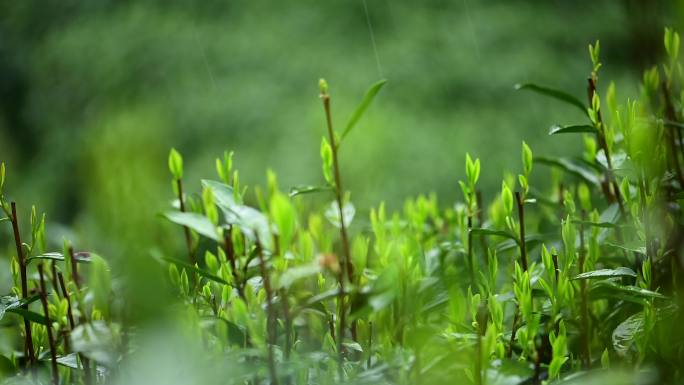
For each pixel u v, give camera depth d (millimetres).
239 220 1582
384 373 1607
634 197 1748
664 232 1662
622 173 1733
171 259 1587
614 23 8594
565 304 1646
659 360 1611
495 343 1603
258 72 8578
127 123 1465
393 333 1681
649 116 1711
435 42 8453
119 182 1458
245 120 8031
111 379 1552
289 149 7590
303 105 7930
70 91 9711
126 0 9891
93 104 9328
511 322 1752
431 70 8172
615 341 1631
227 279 1672
